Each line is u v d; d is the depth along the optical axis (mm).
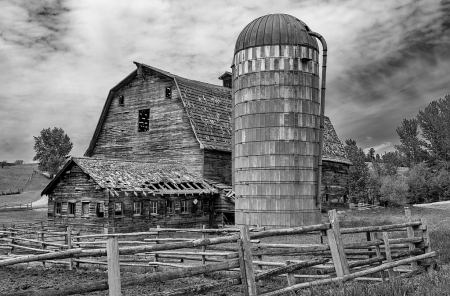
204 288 7703
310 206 23891
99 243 14969
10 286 12266
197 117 34594
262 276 8453
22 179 113188
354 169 53094
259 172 24156
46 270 15547
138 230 26969
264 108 24219
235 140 25750
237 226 25078
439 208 35000
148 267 15461
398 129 72562
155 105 36500
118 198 26125
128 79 38312
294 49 24266
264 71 24328
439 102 64812
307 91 24375
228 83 45500
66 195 28000
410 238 11930
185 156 33969
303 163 23891
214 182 32875
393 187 49000
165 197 28750
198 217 31078
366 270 10203
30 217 45062
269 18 25500
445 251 14398
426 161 65500
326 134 47750
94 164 28000
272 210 23672
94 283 6715
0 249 19781
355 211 38844
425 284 9062
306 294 8547
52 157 91500
